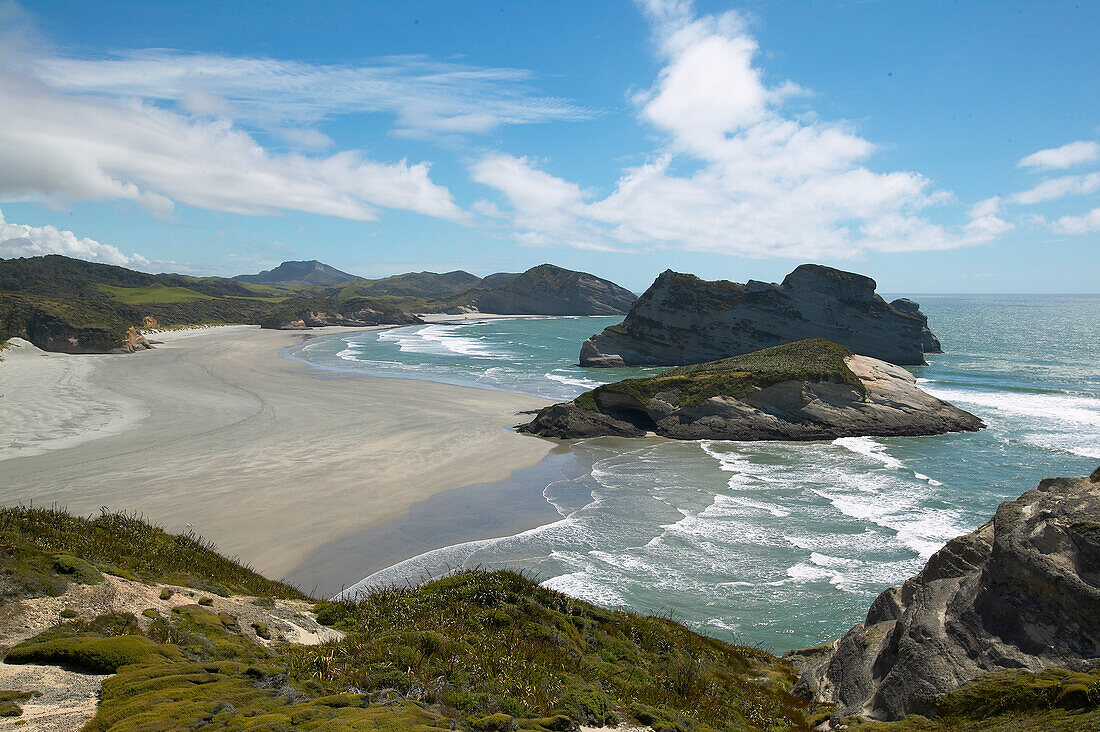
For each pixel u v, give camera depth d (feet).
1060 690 28.50
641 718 30.81
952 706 31.99
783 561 80.18
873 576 75.77
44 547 35.06
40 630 27.40
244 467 116.57
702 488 110.93
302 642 34.42
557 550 83.76
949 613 39.09
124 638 26.55
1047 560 34.96
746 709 38.19
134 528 44.93
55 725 20.44
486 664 31.89
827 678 44.14
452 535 88.79
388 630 35.42
